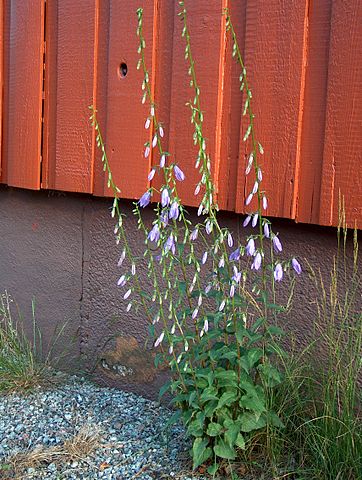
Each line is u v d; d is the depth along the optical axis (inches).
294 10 90.7
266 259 98.4
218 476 88.4
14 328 144.9
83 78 121.8
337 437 82.4
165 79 107.6
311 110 90.1
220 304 83.9
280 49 92.5
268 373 84.4
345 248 90.0
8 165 140.3
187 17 103.0
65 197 130.3
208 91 100.7
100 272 124.1
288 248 95.9
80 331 129.0
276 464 86.9
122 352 120.8
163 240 87.4
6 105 141.5
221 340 98.2
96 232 124.4
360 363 83.4
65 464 94.8
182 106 104.5
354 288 88.9
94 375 125.9
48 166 130.2
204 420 87.7
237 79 97.7
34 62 132.2
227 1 98.3
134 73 112.0
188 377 94.5
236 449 89.1
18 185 136.9
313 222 90.1
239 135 97.7
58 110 127.0
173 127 106.0
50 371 130.0
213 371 85.3
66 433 104.9
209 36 100.3
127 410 112.7
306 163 90.8
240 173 97.5
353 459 82.2
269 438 86.9
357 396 87.7
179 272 108.3
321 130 89.2
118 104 115.0
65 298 131.8
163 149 108.2
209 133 100.7
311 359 92.7
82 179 122.3
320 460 85.4
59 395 119.6
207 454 87.3
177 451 96.7
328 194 88.2
